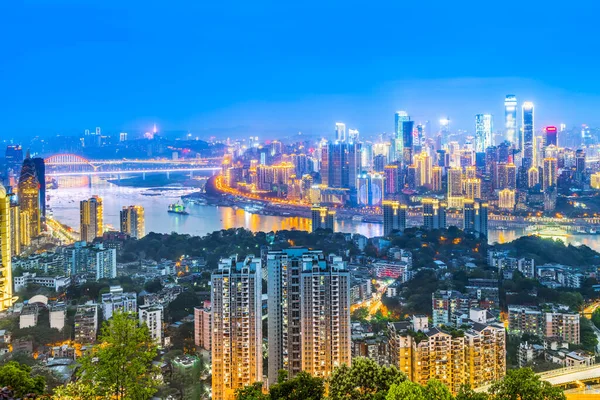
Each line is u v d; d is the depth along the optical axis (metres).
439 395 131.12
